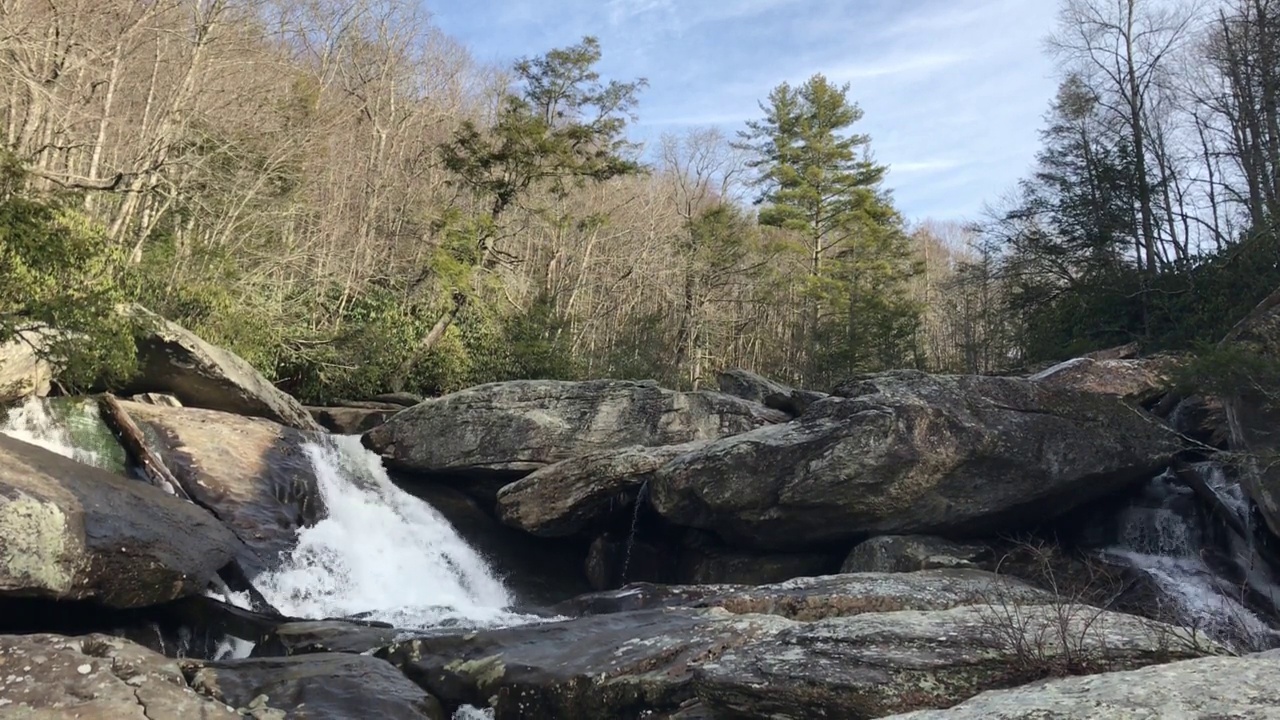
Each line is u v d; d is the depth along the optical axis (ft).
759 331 154.10
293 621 37.35
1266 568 41.60
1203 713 13.47
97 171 68.49
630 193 159.22
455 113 137.69
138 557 32.22
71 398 45.98
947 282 139.03
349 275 88.89
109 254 48.06
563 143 100.32
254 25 85.30
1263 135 88.53
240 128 82.07
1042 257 98.27
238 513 44.86
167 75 77.25
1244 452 38.29
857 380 49.80
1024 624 21.61
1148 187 92.27
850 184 158.61
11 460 32.55
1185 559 45.01
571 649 28.37
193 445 47.83
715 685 21.39
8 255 39.88
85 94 61.93
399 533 51.83
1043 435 45.39
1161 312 79.66
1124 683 15.44
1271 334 40.47
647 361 114.11
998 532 46.75
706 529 50.37
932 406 45.27
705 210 138.00
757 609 33.45
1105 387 51.37
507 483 59.16
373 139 112.78
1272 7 83.71
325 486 51.75
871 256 160.15
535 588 52.16
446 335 91.86
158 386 53.72
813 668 20.68
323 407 76.02
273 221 84.53
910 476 44.29
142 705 23.40
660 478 49.62
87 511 31.83
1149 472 46.34
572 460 52.70
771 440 47.29
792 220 150.61
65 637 26.32
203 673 26.78
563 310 129.08
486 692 26.94
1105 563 44.19
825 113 159.94
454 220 95.81
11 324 40.22
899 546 44.04
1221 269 73.67
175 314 65.67
